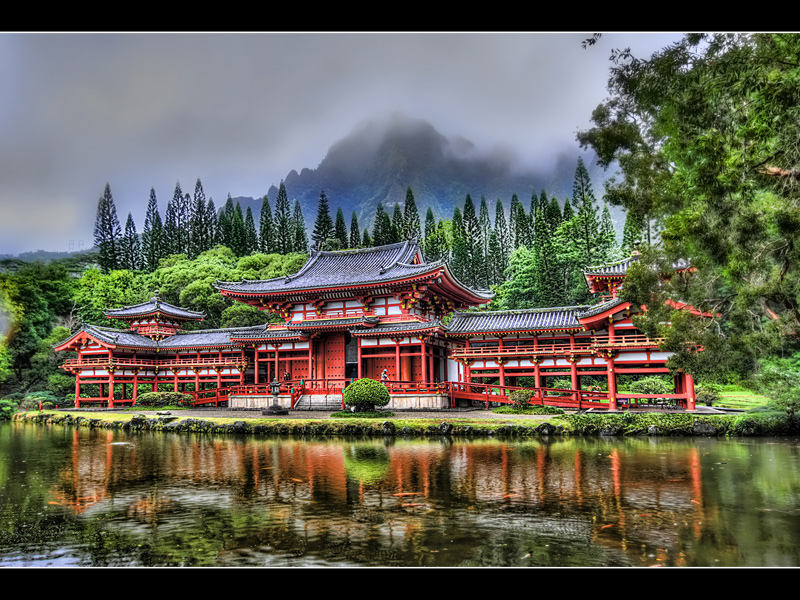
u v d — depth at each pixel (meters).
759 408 36.19
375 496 17.31
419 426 33.41
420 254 57.62
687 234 17.45
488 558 11.74
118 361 58.19
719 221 16.31
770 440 29.19
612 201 22.56
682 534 13.19
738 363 22.70
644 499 16.52
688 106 14.98
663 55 15.88
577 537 13.05
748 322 21.92
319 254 60.38
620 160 21.70
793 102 12.50
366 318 49.75
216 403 53.31
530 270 78.12
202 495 17.94
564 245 79.81
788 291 17.16
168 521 14.95
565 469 21.39
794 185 14.63
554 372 46.25
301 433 34.94
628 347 38.06
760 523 14.00
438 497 17.03
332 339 54.09
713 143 14.56
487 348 48.47
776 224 15.03
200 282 82.44
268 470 22.16
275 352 57.16
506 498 16.81
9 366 67.75
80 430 41.91
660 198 20.47
